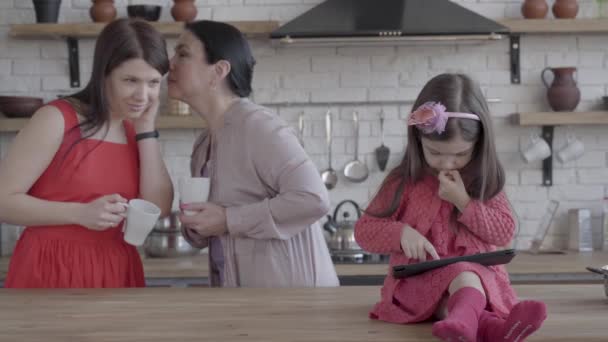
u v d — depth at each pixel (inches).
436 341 64.2
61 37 168.2
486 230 74.2
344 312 75.3
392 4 155.0
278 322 71.0
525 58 171.2
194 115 165.2
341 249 156.1
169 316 73.7
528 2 163.5
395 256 78.6
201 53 99.4
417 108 75.4
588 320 70.1
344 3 156.2
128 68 94.0
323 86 171.5
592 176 171.6
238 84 101.0
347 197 172.4
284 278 98.5
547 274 143.9
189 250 156.8
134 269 101.3
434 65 171.3
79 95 99.0
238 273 99.4
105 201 92.5
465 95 74.4
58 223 93.8
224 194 99.2
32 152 94.1
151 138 102.6
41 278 96.3
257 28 160.4
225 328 68.7
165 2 170.6
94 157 97.8
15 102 160.6
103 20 162.2
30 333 67.7
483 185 75.0
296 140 99.2
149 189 101.4
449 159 74.7
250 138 97.4
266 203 96.0
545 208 171.8
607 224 166.1
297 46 169.9
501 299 69.7
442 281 68.6
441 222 77.2
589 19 161.2
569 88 163.0
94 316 73.9
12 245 168.2
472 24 151.5
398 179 79.9
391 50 171.0
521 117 162.1
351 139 172.2
